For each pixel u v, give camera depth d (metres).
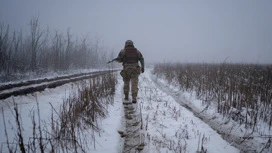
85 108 3.42
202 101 4.95
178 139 2.81
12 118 3.16
